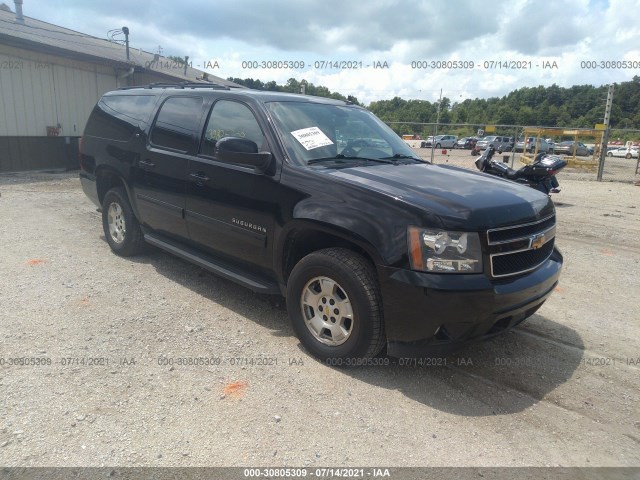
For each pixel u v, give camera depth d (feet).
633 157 130.41
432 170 13.79
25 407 9.68
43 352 11.80
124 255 19.21
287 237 12.42
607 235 27.48
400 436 9.50
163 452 8.70
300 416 9.91
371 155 14.46
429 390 11.13
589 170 75.05
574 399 11.09
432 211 10.27
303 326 12.24
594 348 13.57
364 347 11.15
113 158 18.44
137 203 17.49
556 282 12.42
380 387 11.12
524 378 11.87
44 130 43.37
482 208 10.65
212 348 12.43
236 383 10.91
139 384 10.69
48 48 41.16
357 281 10.87
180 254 15.87
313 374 11.46
